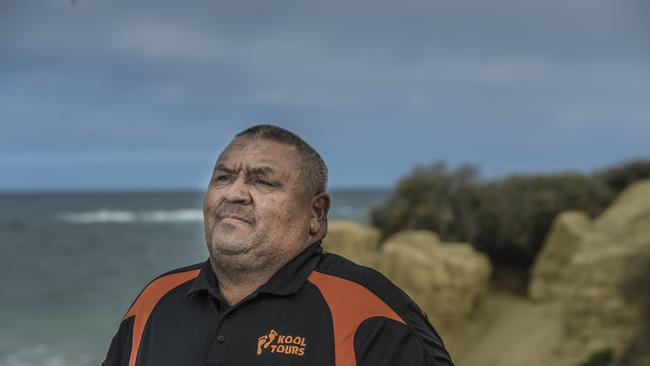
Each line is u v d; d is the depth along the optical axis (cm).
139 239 6462
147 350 222
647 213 1672
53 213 12338
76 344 2216
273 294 209
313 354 199
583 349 1608
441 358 210
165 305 229
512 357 1745
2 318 2669
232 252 211
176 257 4834
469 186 2617
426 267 1931
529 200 2561
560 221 2175
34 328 2469
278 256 213
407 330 206
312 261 220
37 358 2036
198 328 215
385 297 212
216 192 221
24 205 16250
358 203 14512
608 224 1758
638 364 1314
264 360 200
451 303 1938
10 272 4125
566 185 2577
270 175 216
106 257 4894
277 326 205
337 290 210
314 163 227
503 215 2547
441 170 2644
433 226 2506
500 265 2573
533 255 2523
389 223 2541
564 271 2025
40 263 4594
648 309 1384
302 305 208
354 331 203
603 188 2623
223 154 227
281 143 224
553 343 1756
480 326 2020
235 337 205
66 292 3312
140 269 4191
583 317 1666
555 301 2039
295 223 217
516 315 2072
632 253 1484
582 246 1802
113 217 11050
